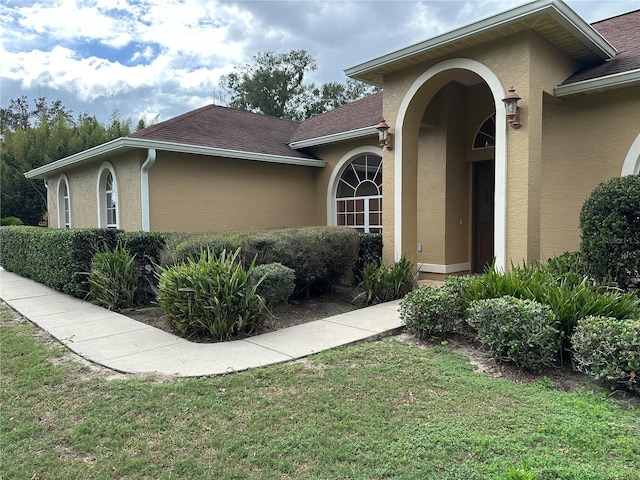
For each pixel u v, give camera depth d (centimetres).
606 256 559
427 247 1033
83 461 286
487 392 377
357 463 275
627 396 367
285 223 1291
